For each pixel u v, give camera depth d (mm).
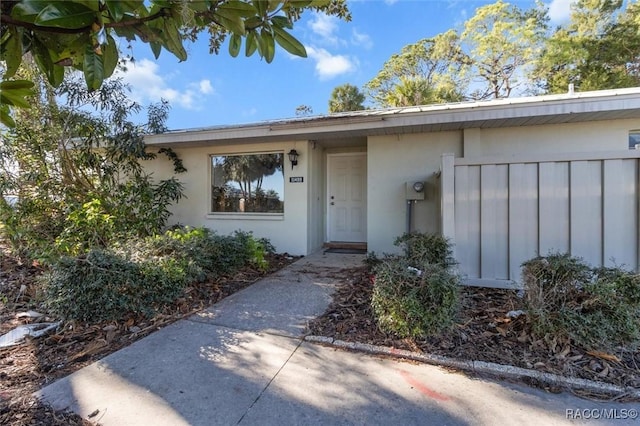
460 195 3789
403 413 1905
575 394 2047
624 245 3299
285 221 6711
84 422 1844
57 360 2549
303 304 3670
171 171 7430
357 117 5438
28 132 5520
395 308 2695
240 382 2229
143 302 3270
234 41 1317
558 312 2457
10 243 5520
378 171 6129
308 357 2555
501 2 17688
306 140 6562
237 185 7188
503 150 5477
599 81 15383
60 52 1126
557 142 5273
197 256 4098
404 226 6004
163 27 1152
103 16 1011
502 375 2248
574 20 17141
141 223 5660
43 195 5734
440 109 5070
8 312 3537
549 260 2707
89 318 3066
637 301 2402
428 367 2383
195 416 1895
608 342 2297
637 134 5176
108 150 6227
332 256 6449
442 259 3580
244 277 4816
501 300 3387
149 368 2404
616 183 3326
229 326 3127
